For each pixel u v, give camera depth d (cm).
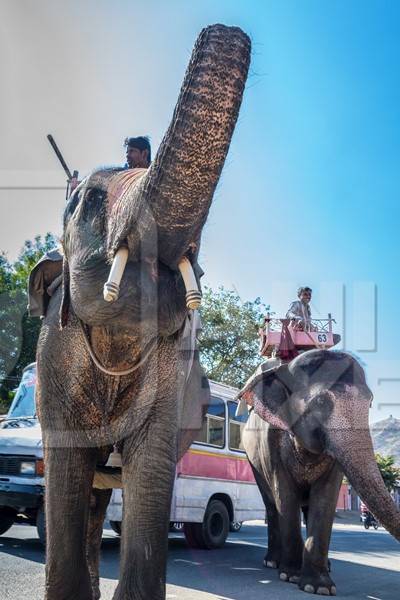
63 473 315
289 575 713
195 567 793
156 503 298
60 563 310
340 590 672
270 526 836
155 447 302
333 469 693
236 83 197
